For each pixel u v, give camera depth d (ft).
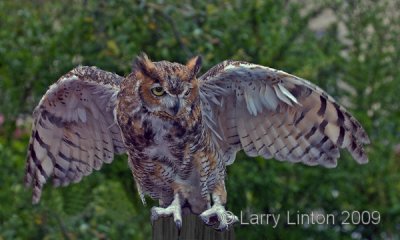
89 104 31.76
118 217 44.98
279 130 31.42
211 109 31.60
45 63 45.70
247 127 31.78
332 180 46.98
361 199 48.42
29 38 46.37
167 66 29.89
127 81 30.35
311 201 47.16
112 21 44.57
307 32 50.24
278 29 46.52
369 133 49.11
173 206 27.48
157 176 31.30
